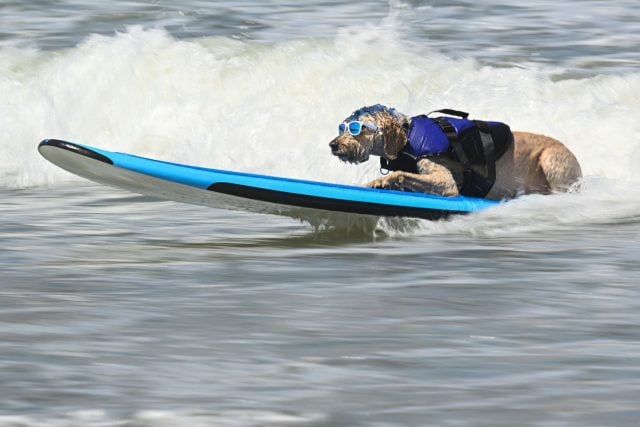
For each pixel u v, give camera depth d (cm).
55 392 1277
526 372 1345
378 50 3728
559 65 3797
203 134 3353
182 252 2100
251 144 3294
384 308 1656
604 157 3066
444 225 2270
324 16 4478
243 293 1755
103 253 2089
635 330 1529
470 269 1928
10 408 1225
